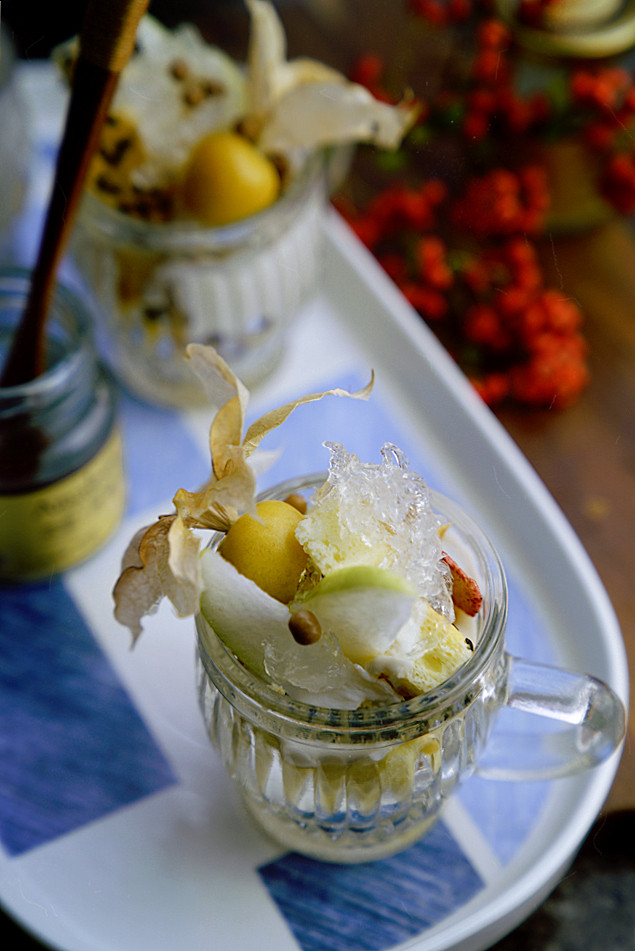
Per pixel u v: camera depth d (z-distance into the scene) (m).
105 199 0.45
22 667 0.43
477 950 0.40
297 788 0.37
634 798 0.41
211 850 0.40
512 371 0.49
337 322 0.50
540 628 0.43
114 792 0.41
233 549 0.35
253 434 0.35
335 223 0.52
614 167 0.50
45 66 0.54
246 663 0.35
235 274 0.45
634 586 0.45
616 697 0.38
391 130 0.45
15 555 0.44
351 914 0.39
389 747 0.35
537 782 0.41
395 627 0.34
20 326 0.42
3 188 0.50
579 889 0.42
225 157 0.44
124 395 0.49
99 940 0.39
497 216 0.50
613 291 0.50
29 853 0.40
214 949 0.39
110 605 0.44
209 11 0.55
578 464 0.47
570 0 0.51
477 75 0.52
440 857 0.40
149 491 0.47
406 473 0.36
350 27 0.54
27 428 0.42
